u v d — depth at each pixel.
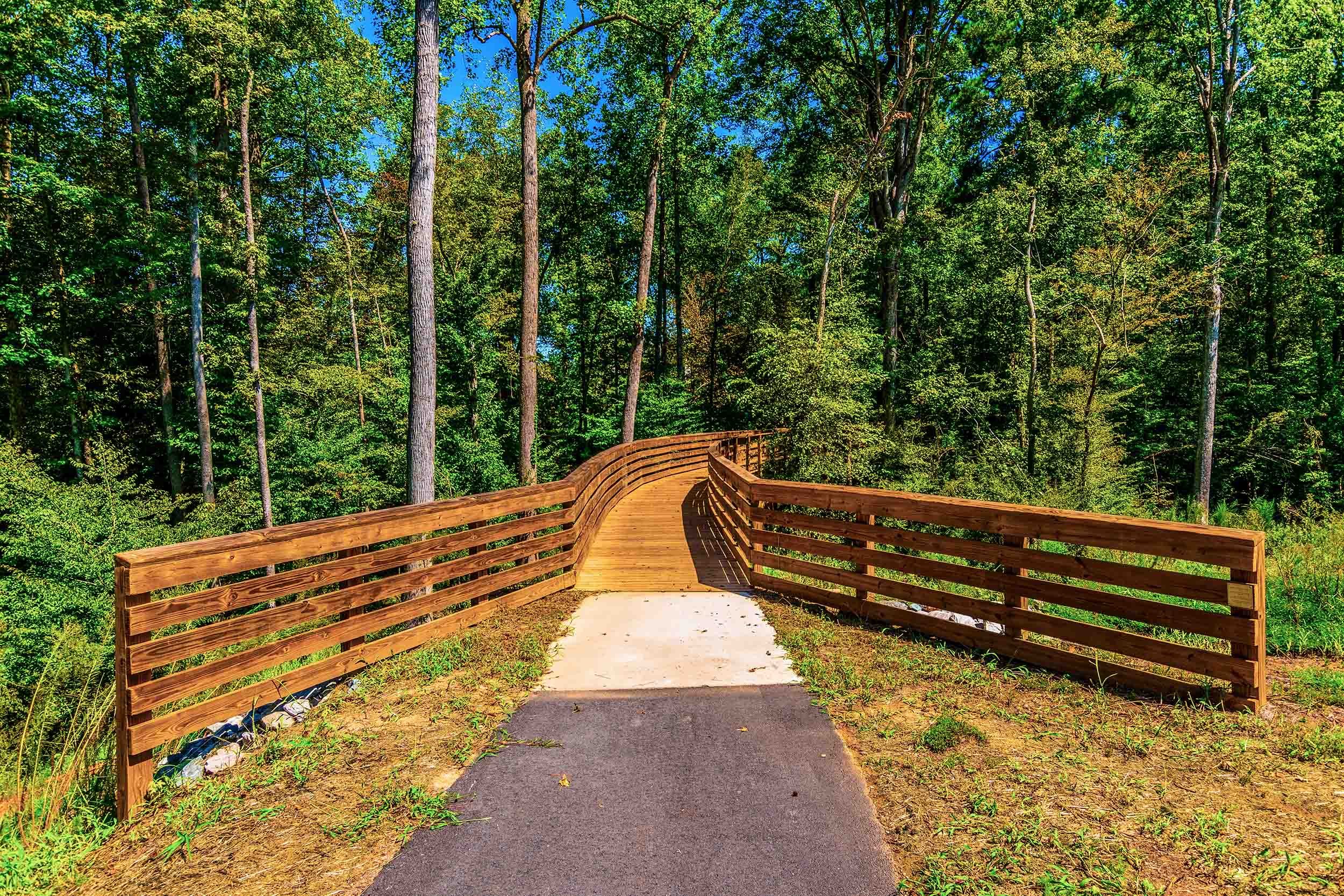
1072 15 18.69
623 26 18.20
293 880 2.45
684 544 8.49
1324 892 2.13
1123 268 12.77
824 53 23.06
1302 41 16.52
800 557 7.17
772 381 14.49
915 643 4.62
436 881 2.42
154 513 11.12
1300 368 18.94
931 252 21.72
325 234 23.92
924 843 2.53
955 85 24.39
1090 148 18.84
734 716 3.69
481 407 21.05
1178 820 2.56
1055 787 2.85
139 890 2.44
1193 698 3.57
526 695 4.02
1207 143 17.64
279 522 16.69
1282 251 18.36
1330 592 5.08
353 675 4.34
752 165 27.11
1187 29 17.55
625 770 3.16
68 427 18.94
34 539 9.36
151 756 3.09
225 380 18.44
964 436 20.02
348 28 15.75
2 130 16.56
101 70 17.28
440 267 20.97
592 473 8.23
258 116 16.97
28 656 7.75
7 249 16.78
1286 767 2.91
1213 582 3.49
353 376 18.08
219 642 3.45
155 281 18.41
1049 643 4.51
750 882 2.35
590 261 26.64
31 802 3.09
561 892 2.33
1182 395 20.95
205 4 14.05
